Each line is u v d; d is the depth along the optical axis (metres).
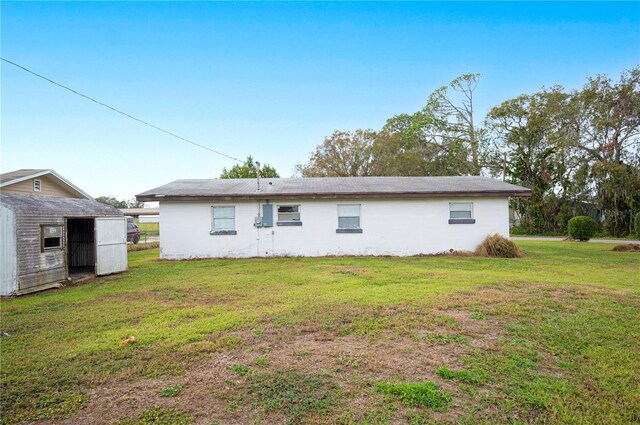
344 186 15.78
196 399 3.26
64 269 9.24
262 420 2.92
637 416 2.94
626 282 8.15
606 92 28.98
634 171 26.62
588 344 4.39
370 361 3.96
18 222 8.08
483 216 14.54
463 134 37.59
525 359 3.97
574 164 30.28
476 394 3.26
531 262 11.93
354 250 14.60
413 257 13.90
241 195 14.05
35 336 5.02
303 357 4.11
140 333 5.02
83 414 3.06
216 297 7.25
